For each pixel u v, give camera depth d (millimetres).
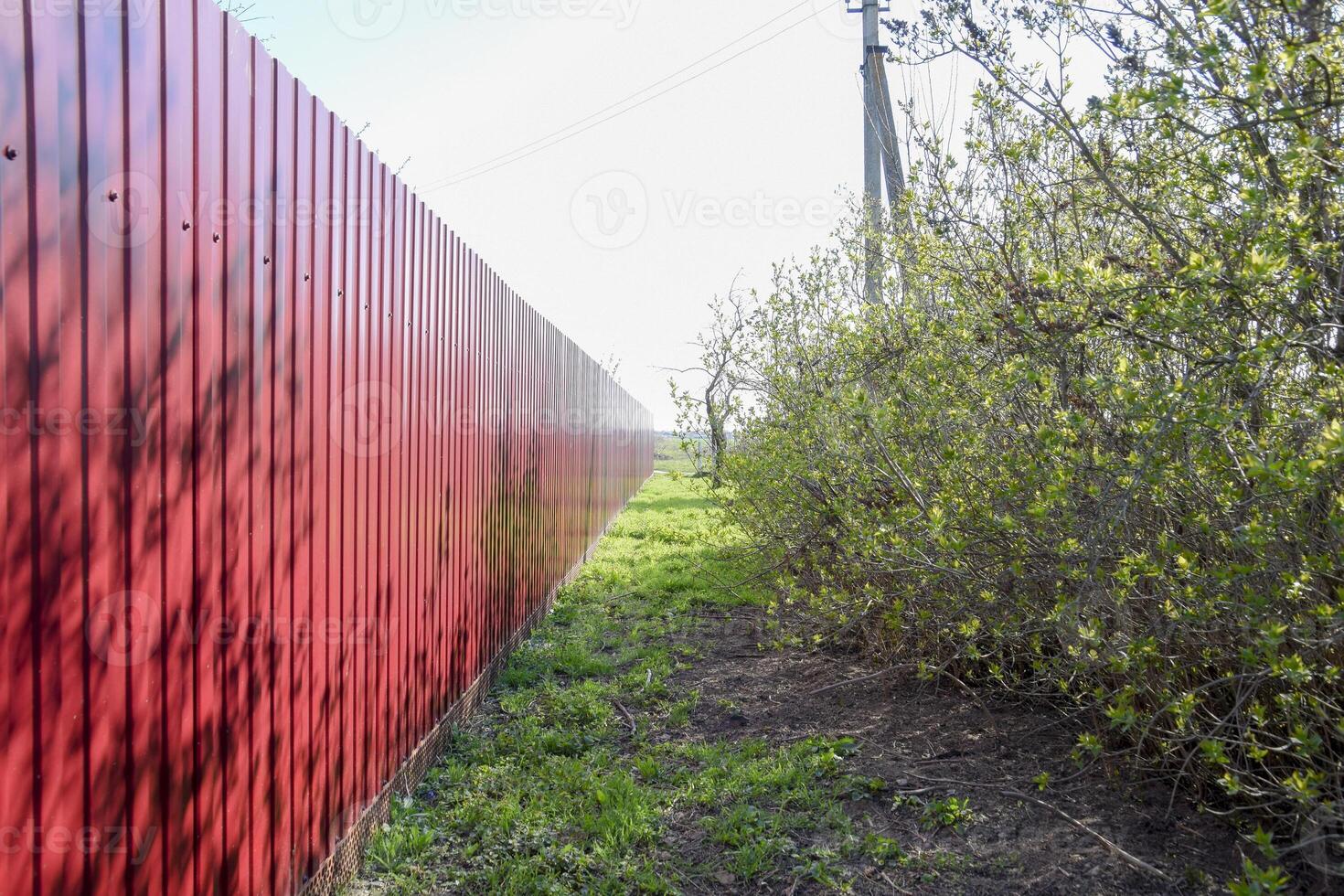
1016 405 4047
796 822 3660
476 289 5312
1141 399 3000
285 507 2773
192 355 2211
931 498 4359
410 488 4066
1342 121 3104
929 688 5270
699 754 4457
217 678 2352
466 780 4211
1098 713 3959
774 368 6945
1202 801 3395
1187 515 3229
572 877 3289
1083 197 4016
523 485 6891
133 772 1986
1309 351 3096
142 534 2006
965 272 4441
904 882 3188
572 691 5566
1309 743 2643
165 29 2072
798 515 5969
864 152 9430
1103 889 3008
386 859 3422
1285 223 2869
